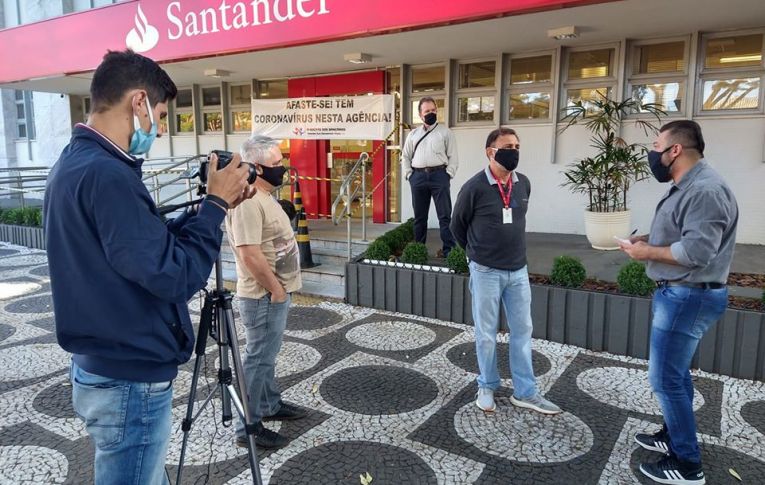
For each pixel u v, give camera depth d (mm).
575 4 5035
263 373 3066
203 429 3320
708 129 6684
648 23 6160
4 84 10094
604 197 6453
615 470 2893
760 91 6395
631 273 4484
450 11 5578
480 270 3447
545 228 7758
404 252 5848
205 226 1746
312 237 7680
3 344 4914
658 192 6969
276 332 3049
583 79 7305
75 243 1609
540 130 7621
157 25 7719
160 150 11273
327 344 4773
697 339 2689
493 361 3539
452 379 4051
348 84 8977
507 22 6078
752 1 5344
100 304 1625
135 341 1669
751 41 6398
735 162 6598
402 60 8227
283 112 9328
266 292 2984
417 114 8531
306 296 6254
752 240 6621
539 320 4801
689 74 6668
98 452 1742
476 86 8086
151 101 1760
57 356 4613
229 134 10438
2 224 10125
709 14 5805
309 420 3438
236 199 1866
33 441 3240
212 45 7316
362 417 3477
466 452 3074
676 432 2744
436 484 2787
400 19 5895
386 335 4977
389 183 8852
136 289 1658
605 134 7152
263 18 6840
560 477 2840
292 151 9648
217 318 2170
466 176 8258
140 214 1604
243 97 10195
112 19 8117
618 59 7035
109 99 1686
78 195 1582
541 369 4191
